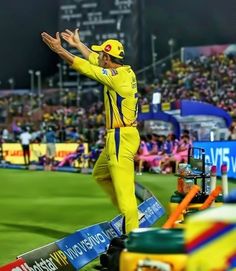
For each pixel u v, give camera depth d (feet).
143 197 43.24
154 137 92.32
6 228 35.14
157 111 98.58
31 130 156.15
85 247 25.12
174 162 85.51
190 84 215.51
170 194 52.70
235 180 64.59
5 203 47.19
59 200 48.96
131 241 12.11
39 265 21.54
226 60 236.43
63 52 25.84
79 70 26.13
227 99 187.62
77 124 163.43
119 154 26.91
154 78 245.45
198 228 9.36
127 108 26.86
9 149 121.80
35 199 50.01
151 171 87.92
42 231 34.17
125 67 26.99
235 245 9.12
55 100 244.42
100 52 27.43
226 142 65.82
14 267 20.35
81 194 53.72
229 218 9.14
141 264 11.74
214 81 210.38
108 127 27.40
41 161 110.42
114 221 29.09
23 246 29.58
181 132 97.81
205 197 26.86
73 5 265.34
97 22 263.90
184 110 92.84
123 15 261.85
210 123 96.58
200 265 9.36
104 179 29.37
